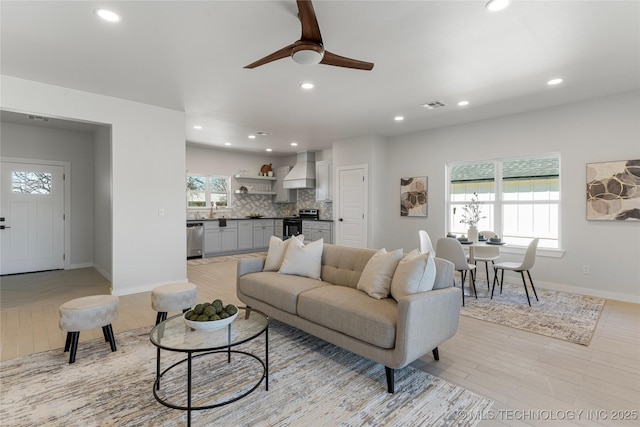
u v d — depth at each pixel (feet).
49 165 18.93
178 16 7.66
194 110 15.19
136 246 14.10
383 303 7.79
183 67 10.48
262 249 28.30
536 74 11.04
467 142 17.42
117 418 5.95
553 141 14.58
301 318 8.86
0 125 17.40
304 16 6.25
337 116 16.16
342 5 7.23
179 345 6.03
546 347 8.91
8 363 7.97
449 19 7.81
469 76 11.21
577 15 7.63
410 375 7.50
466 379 7.32
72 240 19.74
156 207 14.61
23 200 18.20
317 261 10.90
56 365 7.87
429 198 19.07
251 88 12.33
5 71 10.74
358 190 20.83
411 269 7.73
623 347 8.89
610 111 13.16
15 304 12.66
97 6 7.23
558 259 14.61
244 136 20.99
